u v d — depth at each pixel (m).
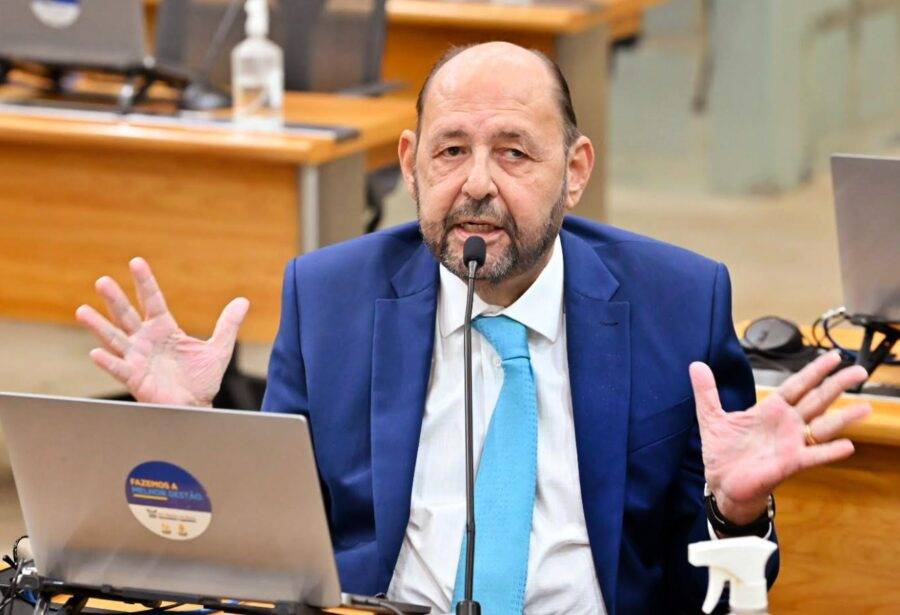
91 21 5.71
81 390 6.92
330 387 2.96
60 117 5.65
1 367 7.23
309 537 2.36
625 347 2.91
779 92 10.57
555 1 7.79
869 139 11.55
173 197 5.52
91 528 2.45
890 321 3.49
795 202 10.48
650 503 2.88
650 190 10.77
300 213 5.38
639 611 2.87
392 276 3.03
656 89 11.55
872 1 11.74
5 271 5.79
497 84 2.75
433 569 2.79
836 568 3.41
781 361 3.74
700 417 2.63
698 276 2.98
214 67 6.62
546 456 2.87
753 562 2.12
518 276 2.86
